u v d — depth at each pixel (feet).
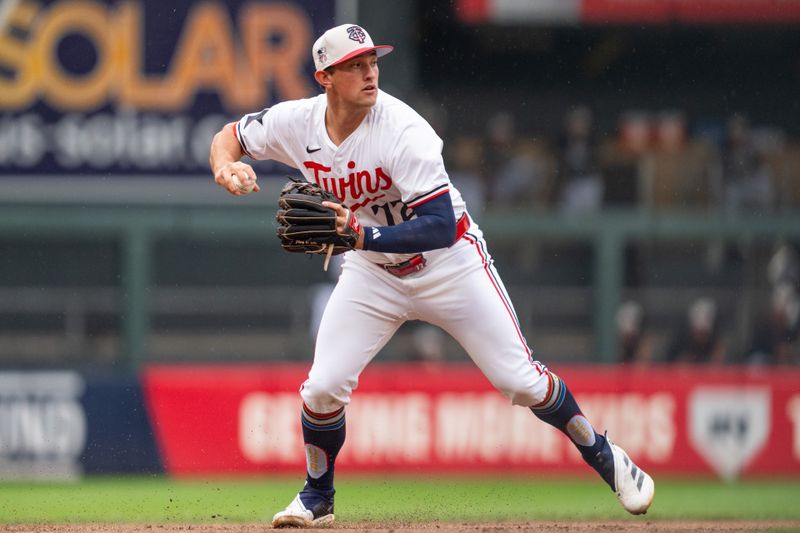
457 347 156.15
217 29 159.02
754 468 141.28
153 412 135.13
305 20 159.33
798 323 162.61
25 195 158.51
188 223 159.63
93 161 159.02
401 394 136.36
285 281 163.84
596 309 163.73
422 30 177.58
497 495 120.57
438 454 136.15
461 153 180.04
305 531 65.21
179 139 159.43
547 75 183.62
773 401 141.90
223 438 134.72
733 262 166.71
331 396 64.23
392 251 59.21
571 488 127.54
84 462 134.51
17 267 162.30
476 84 182.70
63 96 158.51
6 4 157.79
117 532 68.44
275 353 159.33
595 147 180.96
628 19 176.04
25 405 135.33
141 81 159.02
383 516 92.43
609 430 140.36
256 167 159.33
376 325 63.93
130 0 158.61
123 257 160.56
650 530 68.13
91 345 158.40
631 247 167.63
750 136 184.34
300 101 63.21
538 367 65.16
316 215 58.13
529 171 178.70
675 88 185.47
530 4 174.60
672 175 179.42
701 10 174.81
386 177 60.34
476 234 64.03
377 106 60.03
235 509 104.88
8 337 157.48
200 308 159.74
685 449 140.87
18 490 124.77
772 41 184.34
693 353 160.76
